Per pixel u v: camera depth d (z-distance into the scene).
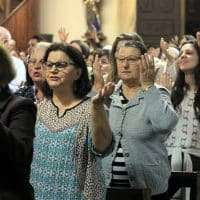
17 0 23.78
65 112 6.70
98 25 23.56
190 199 8.47
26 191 5.81
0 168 5.68
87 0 23.64
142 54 7.77
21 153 5.66
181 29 23.50
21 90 8.81
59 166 6.55
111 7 23.84
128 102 7.71
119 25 23.80
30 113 5.86
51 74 6.73
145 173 7.61
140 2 23.59
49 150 6.59
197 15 24.97
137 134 7.59
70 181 6.53
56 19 24.33
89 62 12.05
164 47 13.99
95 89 7.55
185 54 9.41
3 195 5.67
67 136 6.56
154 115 7.50
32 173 6.65
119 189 7.35
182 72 9.46
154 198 8.02
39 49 8.66
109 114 7.78
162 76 9.65
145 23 23.59
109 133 6.46
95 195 6.51
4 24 23.53
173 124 7.50
